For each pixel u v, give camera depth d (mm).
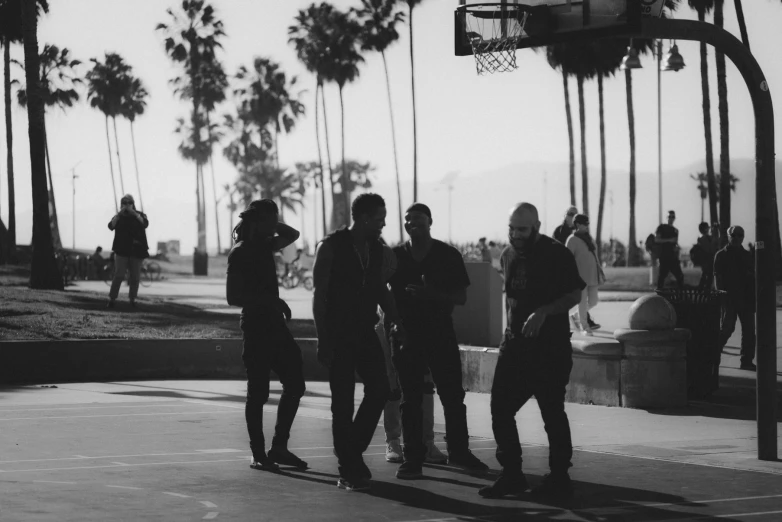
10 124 51500
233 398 14305
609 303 31828
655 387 13156
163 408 13148
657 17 9812
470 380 15883
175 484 8242
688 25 9625
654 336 13125
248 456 9633
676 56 28047
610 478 8711
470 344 18672
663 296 13906
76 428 11281
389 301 8508
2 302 20797
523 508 7574
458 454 8906
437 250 8789
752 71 9594
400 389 9164
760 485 8414
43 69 69938
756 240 9625
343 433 8211
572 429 11594
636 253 70250
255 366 8977
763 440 9602
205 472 8789
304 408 13328
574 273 7996
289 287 46719
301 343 17625
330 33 84188
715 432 11359
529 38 10484
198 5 88125
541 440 10992
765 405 9594
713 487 8328
